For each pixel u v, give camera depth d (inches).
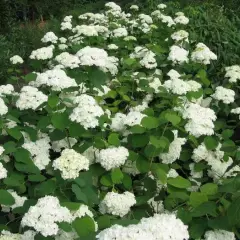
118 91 67.2
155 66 72.3
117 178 44.8
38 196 42.4
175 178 44.8
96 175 47.1
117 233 29.8
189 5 149.4
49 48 74.7
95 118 47.0
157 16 109.9
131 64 72.0
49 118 49.3
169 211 43.3
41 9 173.9
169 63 75.7
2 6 135.7
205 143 51.0
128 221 36.3
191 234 37.7
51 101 49.0
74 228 35.7
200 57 73.0
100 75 57.2
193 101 63.3
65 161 42.3
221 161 51.9
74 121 46.7
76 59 56.9
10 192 43.7
